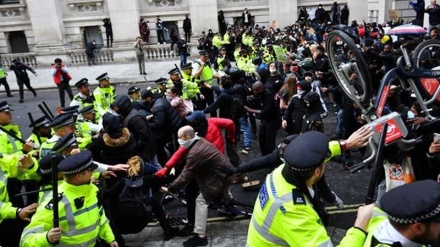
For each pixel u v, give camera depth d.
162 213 5.31
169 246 5.20
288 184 2.36
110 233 3.89
